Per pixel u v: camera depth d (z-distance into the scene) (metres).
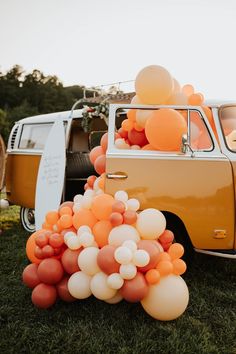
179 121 3.61
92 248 3.13
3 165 6.09
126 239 3.02
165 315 2.98
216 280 4.01
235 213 3.69
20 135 6.51
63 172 5.00
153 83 3.68
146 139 4.08
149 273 2.95
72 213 3.54
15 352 2.74
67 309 3.35
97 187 3.89
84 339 2.88
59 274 3.22
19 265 4.59
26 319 3.21
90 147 6.28
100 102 5.07
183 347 2.76
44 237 3.27
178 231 3.85
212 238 3.69
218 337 2.94
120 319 3.18
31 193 5.95
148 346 2.78
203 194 3.66
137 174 3.65
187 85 4.35
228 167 3.71
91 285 3.07
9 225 7.01
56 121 5.32
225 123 3.97
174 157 3.68
